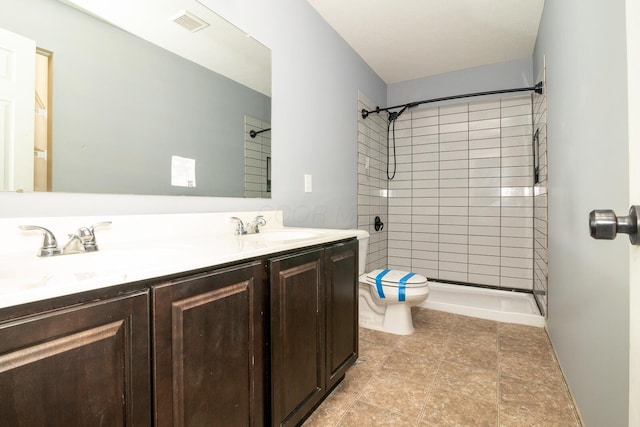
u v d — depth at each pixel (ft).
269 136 5.66
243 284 3.05
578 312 4.27
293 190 6.25
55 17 3.10
